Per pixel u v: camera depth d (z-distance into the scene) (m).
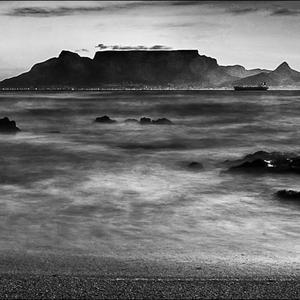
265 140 37.78
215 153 30.19
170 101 104.19
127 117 66.81
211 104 92.56
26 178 20.69
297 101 103.38
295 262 8.49
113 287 6.14
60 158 27.30
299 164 21.59
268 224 12.69
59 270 7.64
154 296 5.75
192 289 6.05
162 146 34.19
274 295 5.81
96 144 35.25
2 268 7.75
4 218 13.17
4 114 66.75
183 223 12.80
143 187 18.67
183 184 19.33
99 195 17.02
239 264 8.25
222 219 13.34
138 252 9.48
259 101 104.06
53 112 71.56
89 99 112.75
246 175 20.77
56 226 12.28
